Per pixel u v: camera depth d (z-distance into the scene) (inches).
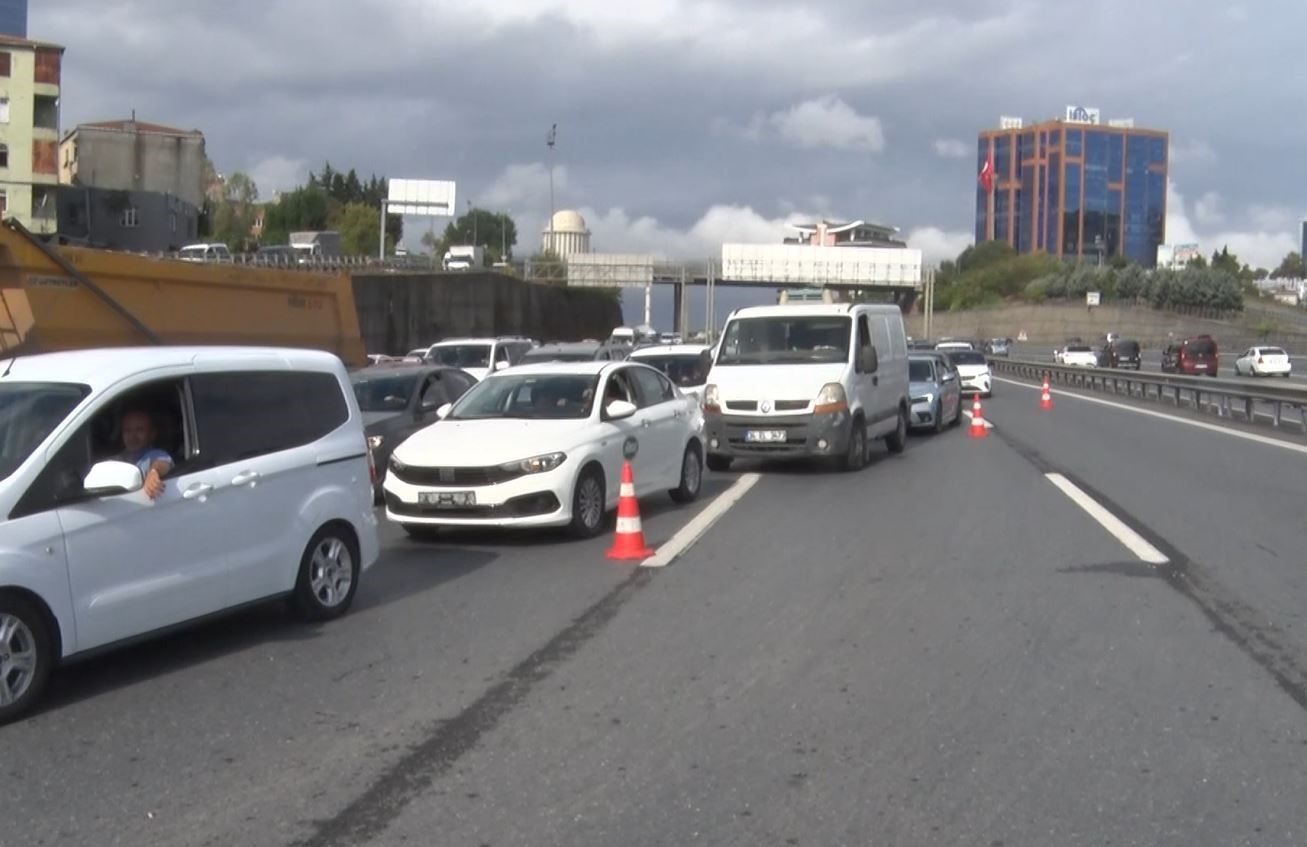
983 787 229.6
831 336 772.0
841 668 312.5
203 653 334.6
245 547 338.3
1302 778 234.1
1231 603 385.1
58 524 286.0
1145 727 264.4
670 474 598.5
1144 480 706.2
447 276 2455.7
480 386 563.8
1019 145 6392.7
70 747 257.3
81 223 2874.0
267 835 209.8
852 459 756.0
